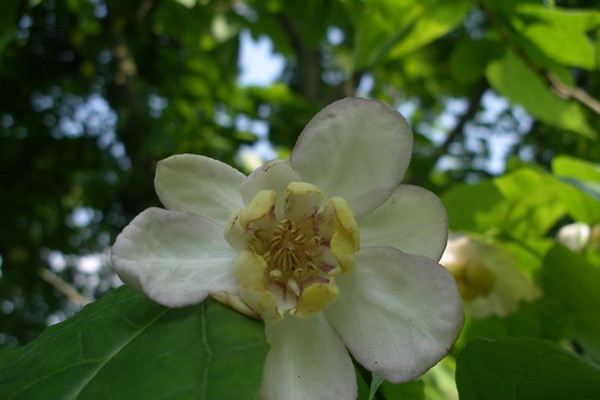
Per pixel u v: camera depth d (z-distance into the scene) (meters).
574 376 0.13
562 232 0.28
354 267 0.13
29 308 1.04
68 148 1.04
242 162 0.49
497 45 0.33
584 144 0.57
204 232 0.13
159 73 0.74
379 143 0.13
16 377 0.12
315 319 0.13
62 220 1.03
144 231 0.12
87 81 0.97
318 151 0.13
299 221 0.13
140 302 0.12
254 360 0.11
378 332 0.12
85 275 1.04
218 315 0.12
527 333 0.24
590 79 0.66
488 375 0.13
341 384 0.12
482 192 0.28
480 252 0.25
